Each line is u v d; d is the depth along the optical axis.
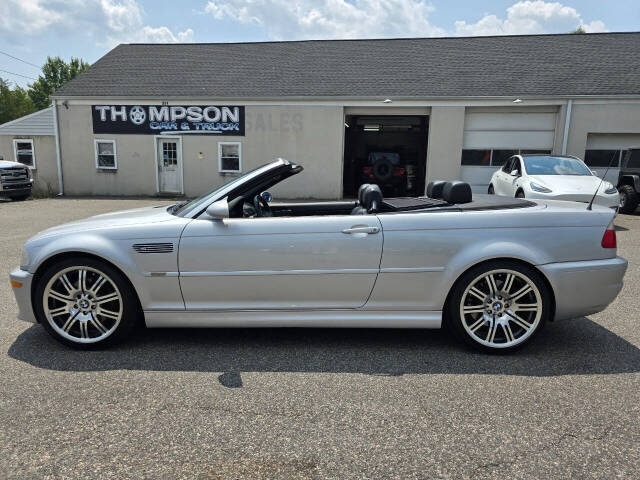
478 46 17.12
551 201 3.49
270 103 15.23
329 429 2.26
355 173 18.66
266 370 2.93
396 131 19.69
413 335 3.55
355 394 2.62
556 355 3.16
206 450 2.09
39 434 2.21
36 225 9.68
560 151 14.12
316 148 15.30
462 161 14.95
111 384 2.72
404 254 3.10
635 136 13.87
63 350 3.22
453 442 2.15
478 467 1.97
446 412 2.42
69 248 3.11
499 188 10.53
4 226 9.53
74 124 16.28
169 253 3.12
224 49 18.58
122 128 16.08
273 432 2.24
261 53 18.06
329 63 16.94
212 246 3.11
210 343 3.38
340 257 3.11
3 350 3.22
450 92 14.49
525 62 15.69
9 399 2.53
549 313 3.20
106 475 1.92
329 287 3.15
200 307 3.20
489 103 14.18
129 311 3.21
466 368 2.96
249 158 15.66
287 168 3.44
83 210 12.34
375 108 15.06
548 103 13.91
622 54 15.48
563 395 2.60
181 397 2.57
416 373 2.89
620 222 9.85
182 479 1.90
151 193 16.39
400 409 2.45
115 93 15.96
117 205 13.59
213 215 3.10
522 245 3.05
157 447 2.11
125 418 2.35
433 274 3.11
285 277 3.13
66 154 16.53
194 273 3.13
